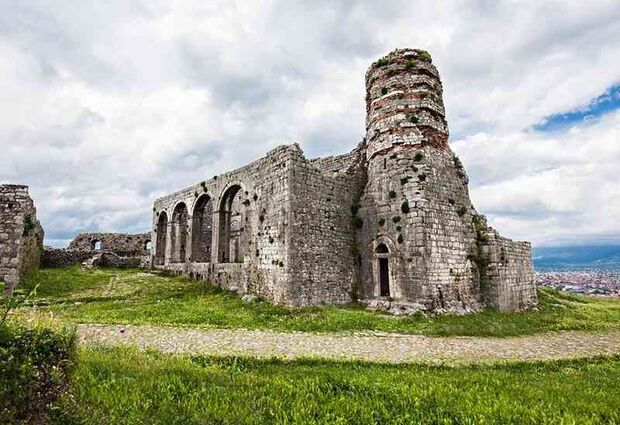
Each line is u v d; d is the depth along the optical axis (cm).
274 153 2538
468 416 715
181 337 1377
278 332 1553
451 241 2341
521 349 1429
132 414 639
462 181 2670
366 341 1455
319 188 2481
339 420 677
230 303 2375
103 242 5344
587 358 1314
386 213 2422
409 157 2386
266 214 2550
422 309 2102
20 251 2325
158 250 4388
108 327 1503
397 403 775
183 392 762
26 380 538
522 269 2778
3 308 688
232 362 1080
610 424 698
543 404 782
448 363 1179
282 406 735
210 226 4222
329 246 2456
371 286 2456
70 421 575
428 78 2564
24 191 2361
